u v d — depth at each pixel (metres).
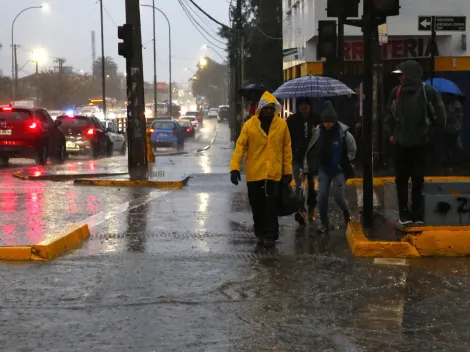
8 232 12.79
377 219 13.49
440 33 25.67
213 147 51.75
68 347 8.79
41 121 27.72
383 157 21.80
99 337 9.01
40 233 12.73
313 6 26.47
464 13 25.58
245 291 10.31
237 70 46.22
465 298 10.08
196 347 8.81
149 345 8.84
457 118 21.44
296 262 11.49
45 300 9.96
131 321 9.40
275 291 10.31
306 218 13.97
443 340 8.97
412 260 11.58
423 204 12.29
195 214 14.79
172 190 18.16
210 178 20.27
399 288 10.41
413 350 8.76
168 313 9.62
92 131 34.88
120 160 28.44
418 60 25.48
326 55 18.50
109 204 15.93
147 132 27.42
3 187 18.42
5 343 8.86
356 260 11.59
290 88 16.73
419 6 25.42
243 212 15.02
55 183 19.33
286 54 34.03
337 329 9.22
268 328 9.24
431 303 9.92
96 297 10.07
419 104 12.09
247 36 60.44
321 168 13.22
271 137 12.23
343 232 13.35
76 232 12.50
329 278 10.80
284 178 12.38
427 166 21.77
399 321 9.42
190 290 10.33
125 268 11.15
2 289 10.30
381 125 21.69
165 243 12.48
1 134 26.48
